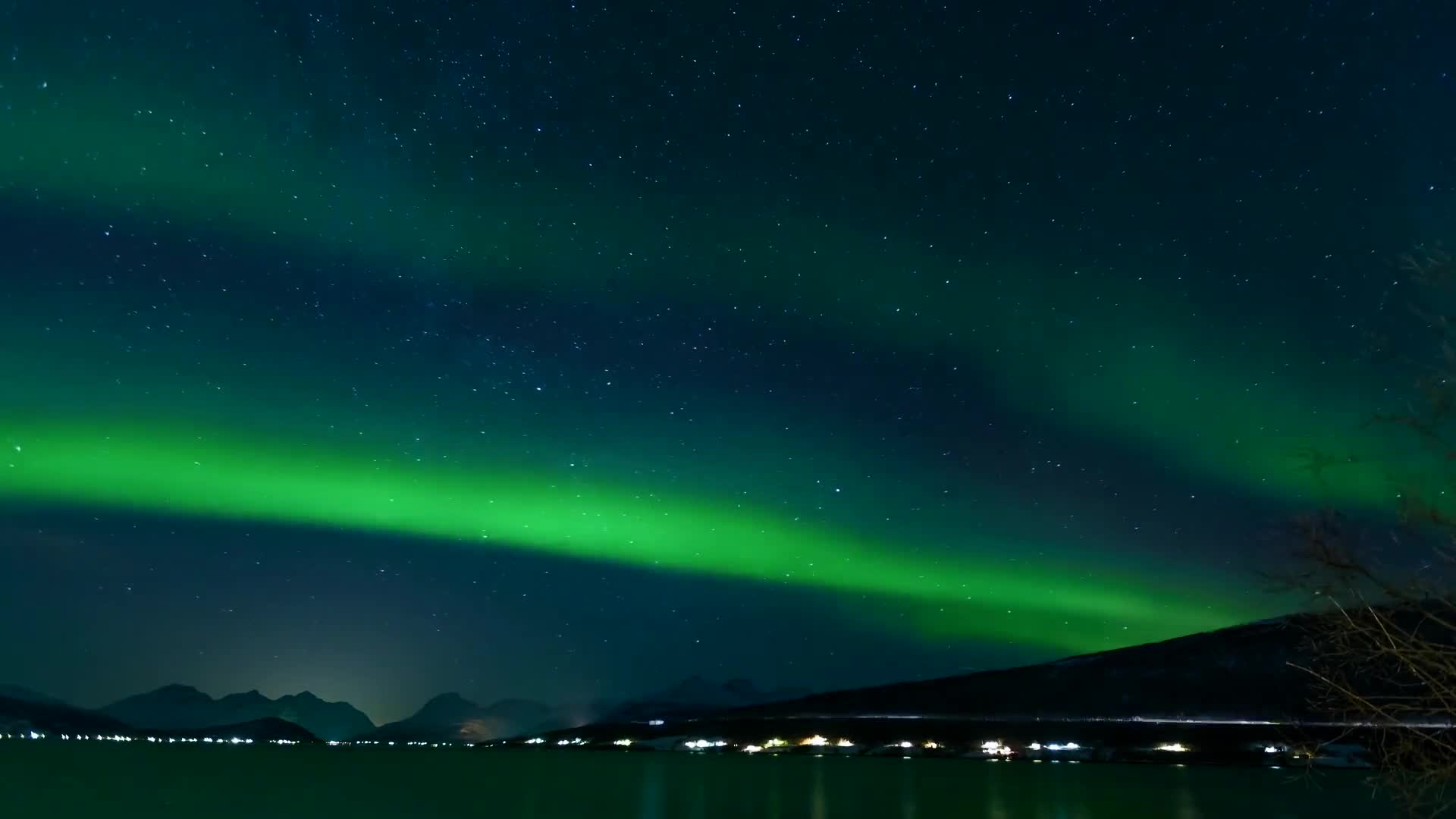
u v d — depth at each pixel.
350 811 79.00
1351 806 68.56
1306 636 6.36
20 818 73.31
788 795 94.31
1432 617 6.01
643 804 85.94
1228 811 74.88
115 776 125.75
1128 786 103.81
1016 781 111.62
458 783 115.00
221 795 95.81
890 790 100.06
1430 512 5.96
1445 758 5.78
